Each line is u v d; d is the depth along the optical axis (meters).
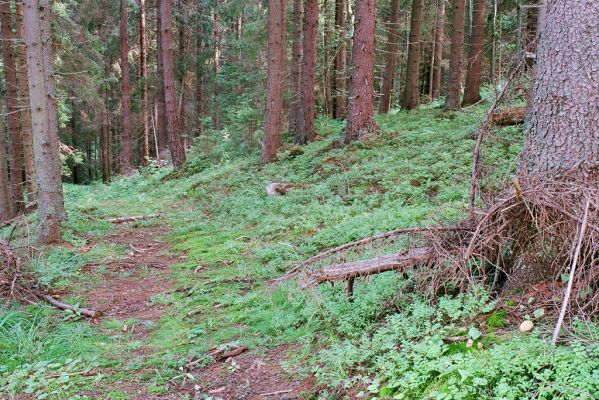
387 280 4.74
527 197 3.62
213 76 29.06
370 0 12.84
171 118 19.00
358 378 3.46
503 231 3.89
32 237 9.16
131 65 28.55
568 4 3.79
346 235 7.16
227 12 24.83
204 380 4.18
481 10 15.48
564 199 3.53
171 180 18.05
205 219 11.32
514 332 3.29
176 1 27.00
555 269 3.64
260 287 6.30
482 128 4.69
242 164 15.70
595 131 3.73
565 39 3.81
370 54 13.13
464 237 4.18
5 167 12.45
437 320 3.70
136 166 29.75
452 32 15.68
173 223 11.41
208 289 6.47
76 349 4.86
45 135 8.80
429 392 2.98
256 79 20.36
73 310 5.93
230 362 4.46
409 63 18.95
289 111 19.88
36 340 5.04
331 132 17.81
